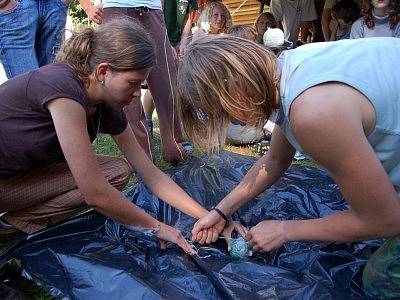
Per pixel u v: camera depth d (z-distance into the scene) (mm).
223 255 1711
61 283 1524
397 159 1311
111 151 3281
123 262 1607
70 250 1688
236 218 2014
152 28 2680
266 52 1209
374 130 1218
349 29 4914
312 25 5977
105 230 1850
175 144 2896
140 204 2131
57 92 1492
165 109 2820
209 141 1263
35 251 1692
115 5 2639
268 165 1776
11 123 1640
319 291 1478
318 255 1704
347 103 1122
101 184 1549
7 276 1653
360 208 1247
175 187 1903
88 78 1527
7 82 1696
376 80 1174
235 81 1153
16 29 2613
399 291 1449
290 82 1179
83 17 11227
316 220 1440
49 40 2822
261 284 1506
